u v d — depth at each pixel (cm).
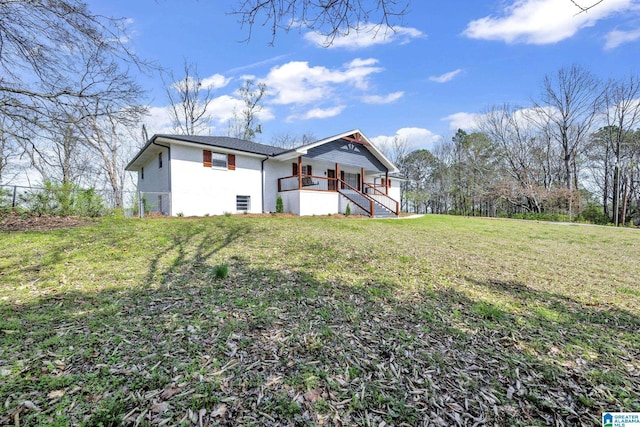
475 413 170
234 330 262
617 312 343
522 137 2666
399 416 166
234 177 1285
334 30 287
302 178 1513
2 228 635
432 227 1177
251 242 652
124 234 646
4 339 229
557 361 231
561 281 473
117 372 193
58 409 158
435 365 219
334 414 166
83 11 572
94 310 294
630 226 1895
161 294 344
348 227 996
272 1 262
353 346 243
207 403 170
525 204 2678
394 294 376
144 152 1245
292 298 346
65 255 480
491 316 317
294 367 211
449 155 3497
